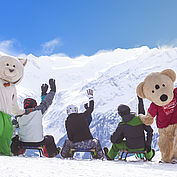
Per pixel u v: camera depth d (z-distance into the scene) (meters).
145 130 7.02
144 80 6.98
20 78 6.82
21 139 6.79
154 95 6.61
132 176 3.79
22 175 3.31
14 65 6.62
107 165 4.96
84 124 6.75
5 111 6.38
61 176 3.47
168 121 6.61
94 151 6.63
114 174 3.85
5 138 6.19
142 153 7.09
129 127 6.93
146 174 4.06
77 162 5.07
